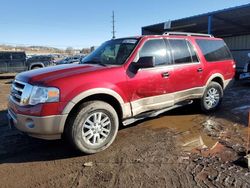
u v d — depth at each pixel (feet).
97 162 13.56
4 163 13.79
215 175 11.91
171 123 19.42
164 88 17.56
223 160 13.30
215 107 22.21
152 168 12.73
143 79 16.29
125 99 15.53
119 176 12.12
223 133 17.16
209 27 54.03
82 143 13.94
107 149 15.05
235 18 56.49
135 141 16.12
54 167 13.24
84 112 13.80
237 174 11.94
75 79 13.76
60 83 13.37
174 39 18.83
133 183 11.50
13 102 14.44
